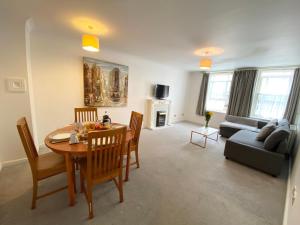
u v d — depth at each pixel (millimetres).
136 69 4305
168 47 3066
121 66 3873
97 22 2113
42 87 2807
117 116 4070
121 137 1515
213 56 3492
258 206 1745
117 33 2473
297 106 3797
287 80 4094
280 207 1749
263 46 2607
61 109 3082
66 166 1536
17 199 1624
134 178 2141
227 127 4234
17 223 1355
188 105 6520
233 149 2809
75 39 2982
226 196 1884
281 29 1941
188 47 2965
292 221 1186
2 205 1538
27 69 2215
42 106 2855
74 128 2031
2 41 2012
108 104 3775
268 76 4391
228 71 5180
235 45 2646
